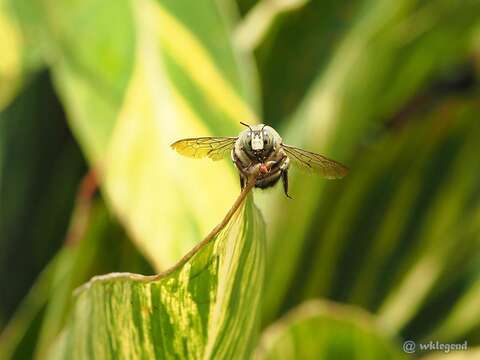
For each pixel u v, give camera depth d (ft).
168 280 0.76
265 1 1.44
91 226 1.29
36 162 1.46
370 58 1.52
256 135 0.80
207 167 1.00
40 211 1.46
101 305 0.80
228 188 1.00
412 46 1.58
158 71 1.05
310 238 1.58
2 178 1.44
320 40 1.52
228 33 1.09
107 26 1.07
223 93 1.07
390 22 1.52
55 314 1.27
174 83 1.05
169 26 1.08
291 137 1.48
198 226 0.98
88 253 1.30
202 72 1.07
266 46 1.49
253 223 0.75
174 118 1.04
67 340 0.86
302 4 1.41
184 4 1.10
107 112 1.03
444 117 1.60
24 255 1.45
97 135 1.02
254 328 0.83
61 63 1.05
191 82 1.06
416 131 1.60
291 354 1.22
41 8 1.10
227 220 0.72
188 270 0.76
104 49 1.06
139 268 1.32
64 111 1.47
